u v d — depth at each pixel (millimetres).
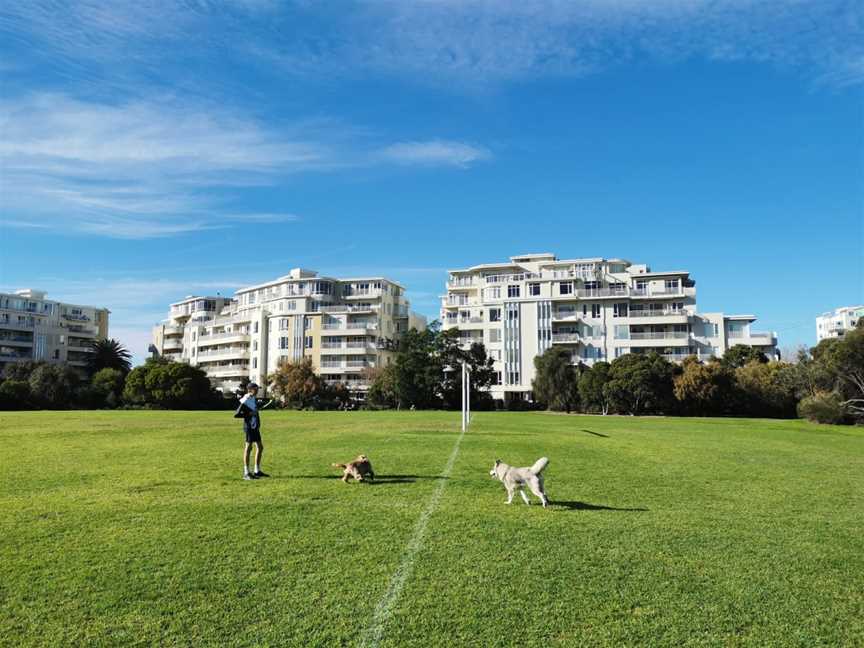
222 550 8328
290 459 17391
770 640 5953
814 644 5883
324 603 6617
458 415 48156
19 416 42688
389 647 5676
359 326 96312
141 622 6133
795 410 61875
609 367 67812
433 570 7664
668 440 26766
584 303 85438
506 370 85750
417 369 73875
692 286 87562
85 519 9945
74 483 13273
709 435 30547
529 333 85750
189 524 9648
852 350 52406
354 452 19234
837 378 55000
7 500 11422
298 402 77625
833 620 6434
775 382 63344
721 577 7617
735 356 76625
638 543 8984
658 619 6367
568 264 90312
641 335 83000
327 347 96062
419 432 27797
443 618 6289
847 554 8680
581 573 7652
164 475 14406
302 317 97562
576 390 70750
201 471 15039
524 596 6895
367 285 102000
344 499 11648
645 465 17766
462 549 8523
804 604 6828
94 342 102250
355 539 8914
